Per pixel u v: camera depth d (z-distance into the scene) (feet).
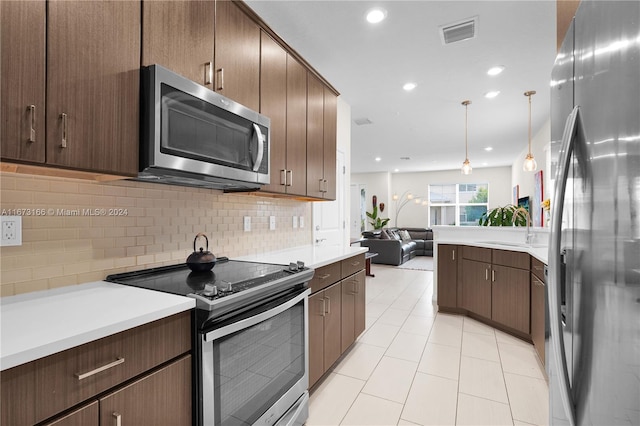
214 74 5.54
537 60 9.73
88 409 2.85
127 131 4.14
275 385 5.23
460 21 7.80
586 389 2.59
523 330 9.71
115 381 3.07
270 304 5.04
